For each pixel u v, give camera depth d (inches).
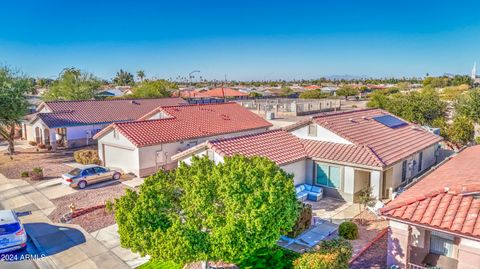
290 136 1019.9
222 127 1366.9
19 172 1157.1
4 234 597.9
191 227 418.9
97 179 1017.5
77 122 1569.9
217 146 866.8
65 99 2250.2
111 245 642.8
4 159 1353.3
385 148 916.0
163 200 457.7
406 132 1109.1
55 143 1544.0
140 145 1065.5
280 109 2645.2
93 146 1594.5
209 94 3095.5
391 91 3816.4
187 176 500.1
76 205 852.0
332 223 709.9
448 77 5118.1
